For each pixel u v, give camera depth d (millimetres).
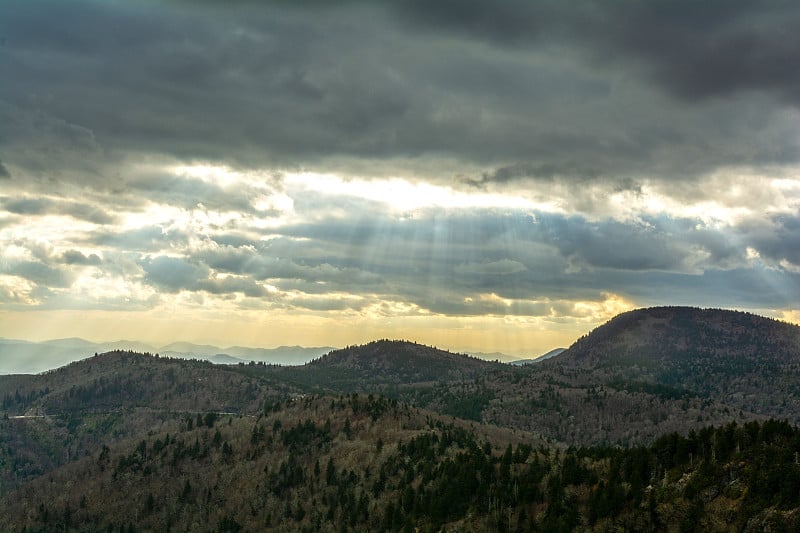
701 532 195750
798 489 187875
